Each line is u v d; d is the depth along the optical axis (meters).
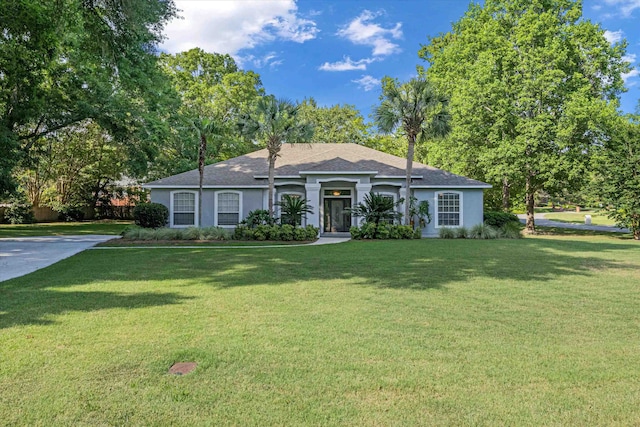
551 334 4.90
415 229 20.19
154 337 4.68
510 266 10.20
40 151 23.25
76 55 17.52
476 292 7.22
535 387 3.46
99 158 34.31
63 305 6.15
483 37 24.44
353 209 19.47
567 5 23.36
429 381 3.56
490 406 3.13
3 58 10.98
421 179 20.80
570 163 20.62
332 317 5.59
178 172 27.36
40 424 2.84
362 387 3.44
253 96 34.81
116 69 19.23
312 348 4.36
